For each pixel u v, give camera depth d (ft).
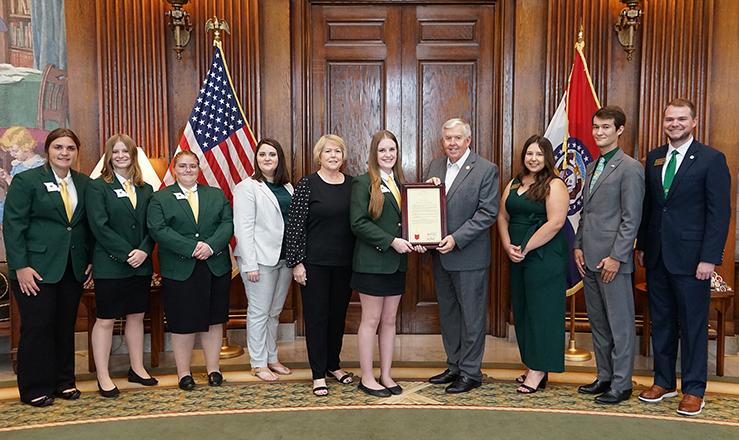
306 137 16.53
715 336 15.02
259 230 12.39
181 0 15.11
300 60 16.24
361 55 16.62
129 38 15.49
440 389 12.12
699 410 10.78
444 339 12.46
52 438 9.82
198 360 14.30
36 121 15.28
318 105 16.74
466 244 11.41
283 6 15.92
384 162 11.34
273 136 16.06
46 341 11.24
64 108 15.46
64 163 11.24
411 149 16.75
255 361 12.73
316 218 11.66
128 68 15.52
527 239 11.48
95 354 11.79
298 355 14.79
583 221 11.76
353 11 16.56
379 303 11.55
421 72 16.66
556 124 14.89
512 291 12.29
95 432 10.06
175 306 11.76
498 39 16.26
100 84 15.40
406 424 10.32
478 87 16.57
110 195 11.57
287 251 11.67
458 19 16.49
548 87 15.66
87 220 11.68
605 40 15.52
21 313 11.18
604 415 10.73
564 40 15.58
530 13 15.71
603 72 15.56
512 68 15.99
